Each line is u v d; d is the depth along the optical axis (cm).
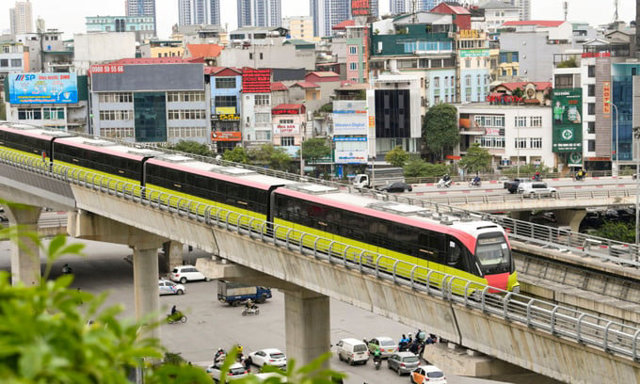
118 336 1007
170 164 12512
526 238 9969
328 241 9181
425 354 8006
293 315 10262
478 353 7494
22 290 969
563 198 18225
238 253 10662
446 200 18162
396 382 11381
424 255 8119
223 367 1157
